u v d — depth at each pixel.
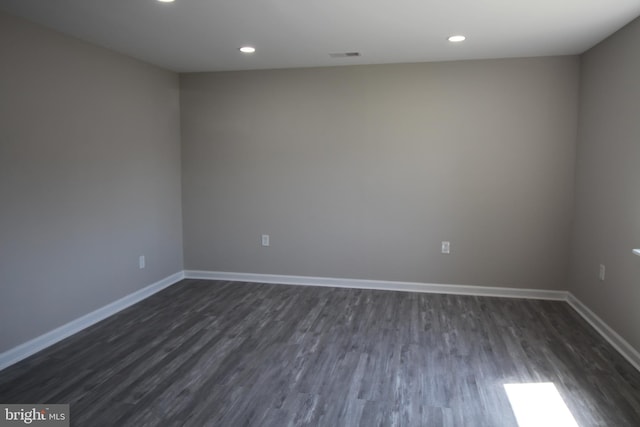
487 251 4.59
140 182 4.45
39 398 2.61
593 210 3.79
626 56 3.20
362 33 3.47
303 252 5.02
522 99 4.35
